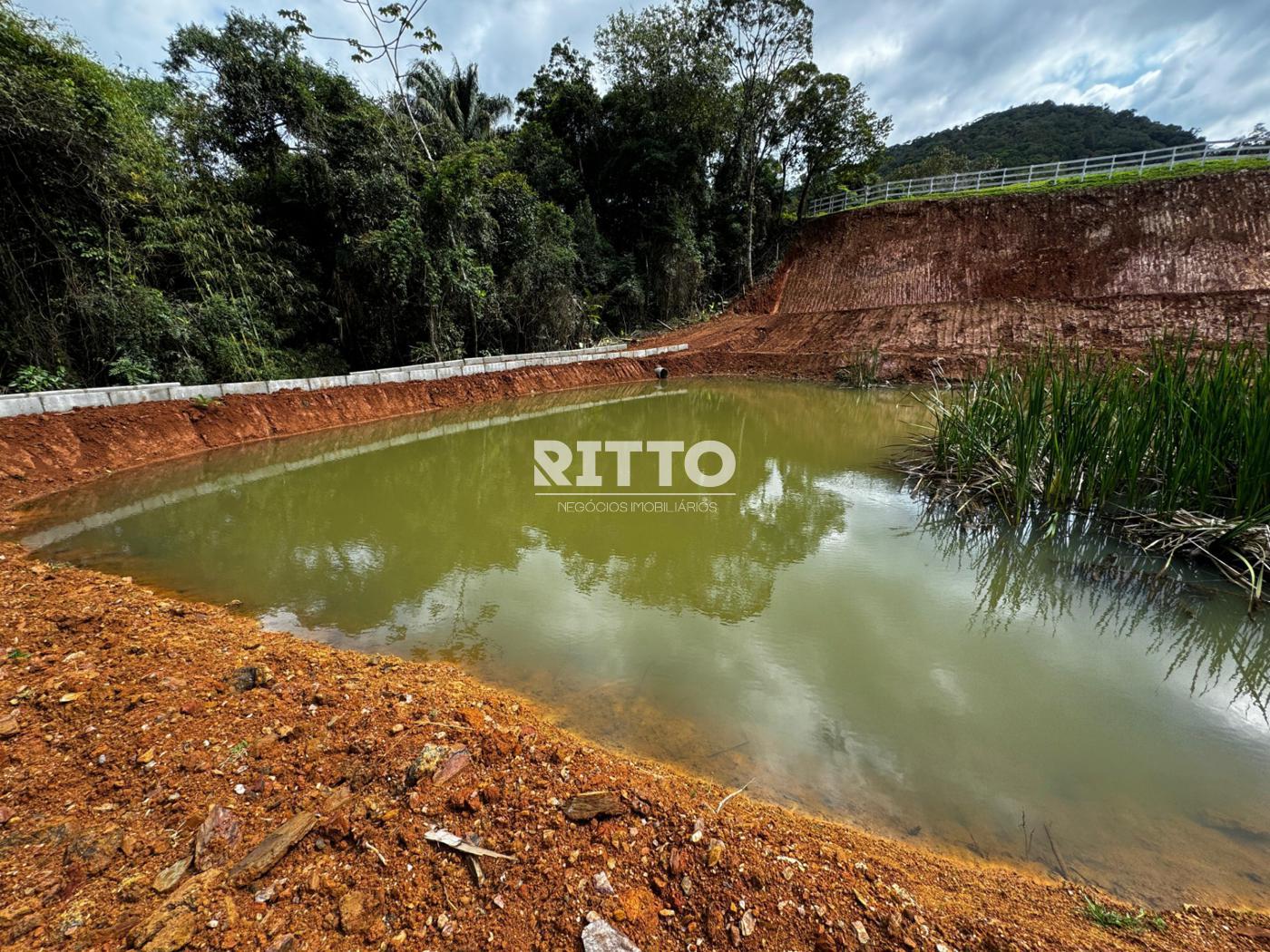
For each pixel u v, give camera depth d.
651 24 22.38
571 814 1.91
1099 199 17.77
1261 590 4.21
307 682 2.81
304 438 9.52
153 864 1.67
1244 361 5.10
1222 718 2.98
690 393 14.92
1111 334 15.06
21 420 6.71
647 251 23.16
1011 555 5.06
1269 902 1.94
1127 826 2.28
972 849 2.14
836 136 24.47
